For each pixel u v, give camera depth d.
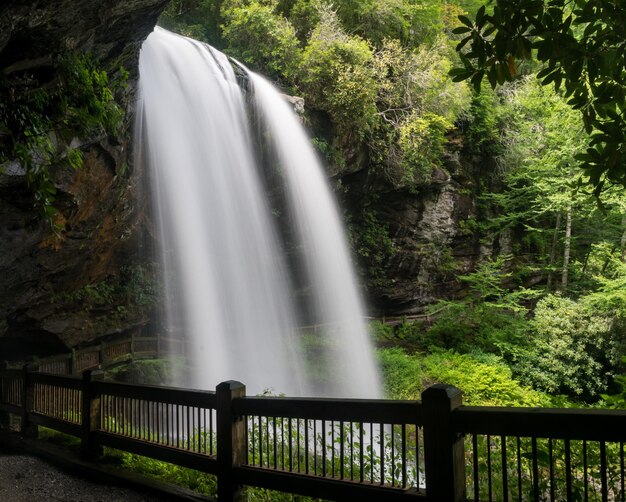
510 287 24.83
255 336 16.55
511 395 15.80
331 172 18.20
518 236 26.02
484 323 20.56
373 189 20.70
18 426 7.32
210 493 4.56
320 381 17.00
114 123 7.54
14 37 5.30
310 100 17.41
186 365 14.16
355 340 19.86
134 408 4.80
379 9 19.25
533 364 18.53
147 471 4.95
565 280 21.55
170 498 4.14
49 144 6.18
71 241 9.78
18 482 4.71
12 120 5.64
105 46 7.05
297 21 18.59
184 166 13.02
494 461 4.33
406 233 22.55
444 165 23.08
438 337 20.81
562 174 19.53
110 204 10.36
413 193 21.84
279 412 3.47
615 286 16.94
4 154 5.67
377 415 3.01
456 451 2.72
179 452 4.09
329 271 19.22
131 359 13.49
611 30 2.96
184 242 13.47
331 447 3.33
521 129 23.73
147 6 6.70
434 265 23.56
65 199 8.43
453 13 24.39
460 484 2.71
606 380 17.48
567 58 3.05
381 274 22.38
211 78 13.94
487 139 24.30
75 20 5.71
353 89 16.73
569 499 2.42
